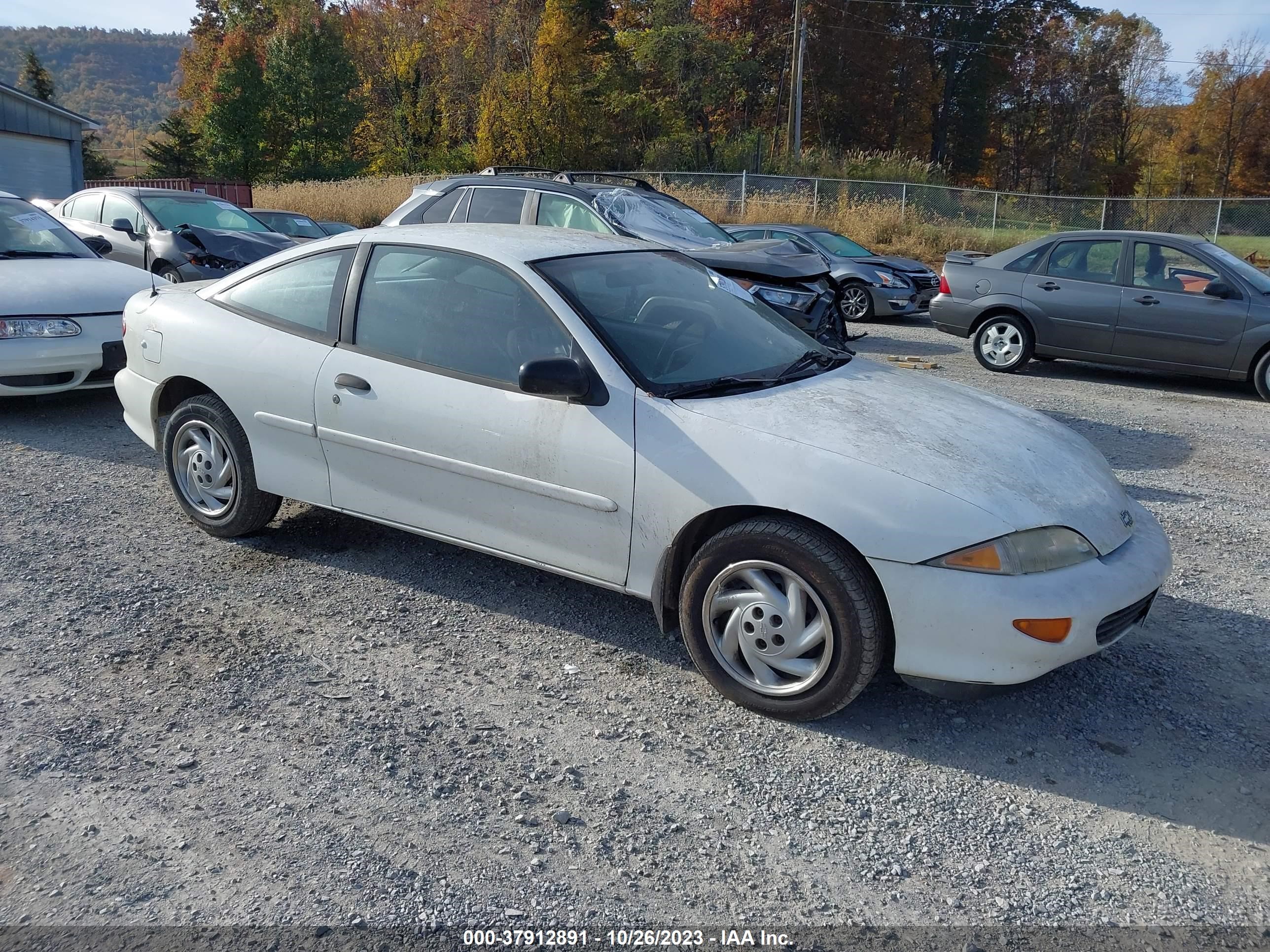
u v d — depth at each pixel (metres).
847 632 3.12
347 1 60.38
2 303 6.52
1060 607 2.99
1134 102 62.91
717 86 48.69
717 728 3.29
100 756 3.00
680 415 3.44
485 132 47.94
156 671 3.53
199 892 2.44
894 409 3.63
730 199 26.50
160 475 5.86
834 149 54.25
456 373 3.89
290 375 4.29
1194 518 5.62
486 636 3.90
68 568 4.41
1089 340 10.12
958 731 3.31
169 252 10.76
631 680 3.60
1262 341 9.24
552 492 3.65
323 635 3.86
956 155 62.84
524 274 3.83
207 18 71.38
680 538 3.42
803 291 7.50
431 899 2.45
